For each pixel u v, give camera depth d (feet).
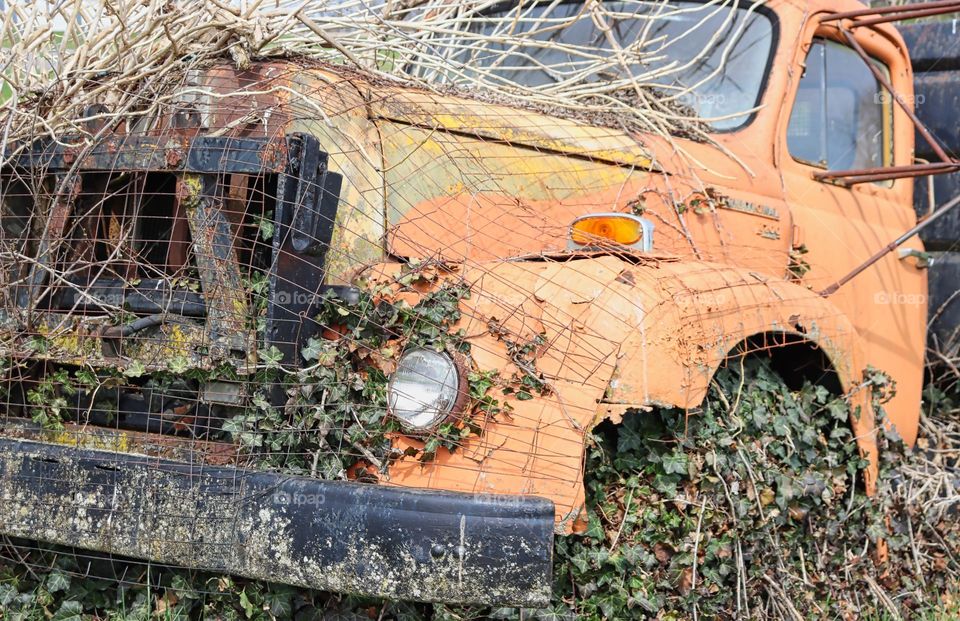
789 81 14.07
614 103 13.76
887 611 12.10
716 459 10.07
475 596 8.08
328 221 9.45
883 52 15.96
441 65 13.61
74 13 11.35
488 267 9.86
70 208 10.27
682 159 12.93
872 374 11.91
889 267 14.94
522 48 15.20
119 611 9.68
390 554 8.19
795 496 10.91
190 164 9.55
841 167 14.99
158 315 9.78
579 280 9.54
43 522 9.21
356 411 9.14
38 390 10.27
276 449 9.19
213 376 9.49
